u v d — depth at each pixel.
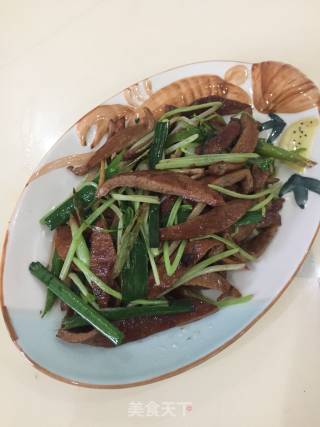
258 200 0.24
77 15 0.36
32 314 0.24
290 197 0.24
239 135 0.24
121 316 0.23
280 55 0.29
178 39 0.32
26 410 0.23
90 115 0.27
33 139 0.32
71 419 0.23
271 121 0.26
